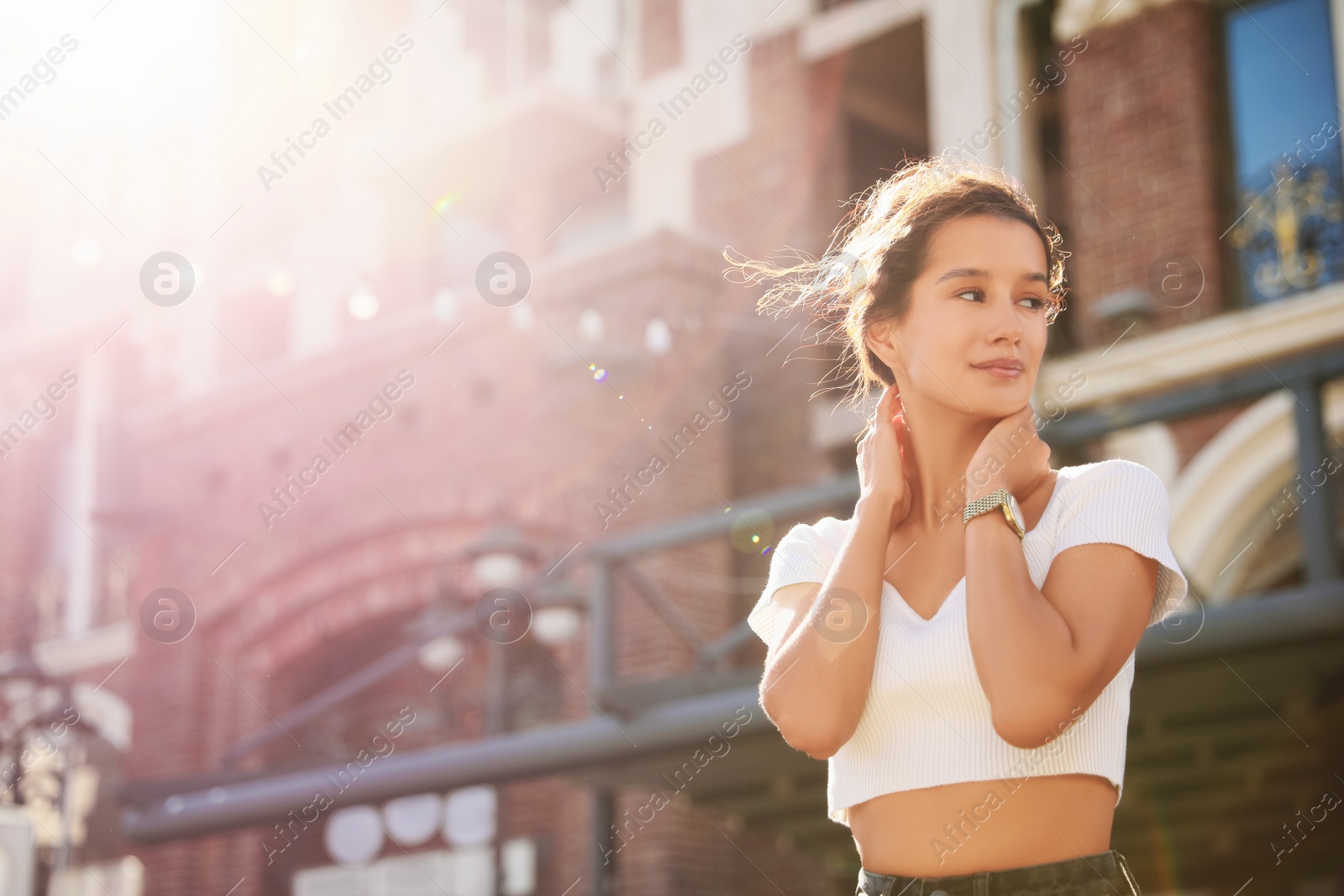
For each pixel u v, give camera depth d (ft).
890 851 8.73
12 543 85.71
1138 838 49.29
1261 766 38.63
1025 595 8.32
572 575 60.23
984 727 8.54
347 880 68.28
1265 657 30.07
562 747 39.52
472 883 63.98
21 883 50.42
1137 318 52.44
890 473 9.42
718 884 55.93
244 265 83.20
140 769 73.56
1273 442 48.73
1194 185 52.60
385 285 77.51
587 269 63.16
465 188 78.54
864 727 8.96
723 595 59.82
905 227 9.78
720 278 63.67
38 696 67.46
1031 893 8.22
